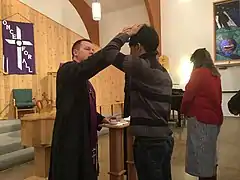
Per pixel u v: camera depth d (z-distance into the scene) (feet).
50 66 26.25
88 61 4.65
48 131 8.64
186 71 29.71
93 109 5.65
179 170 11.80
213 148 8.09
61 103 5.03
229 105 10.04
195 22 29.17
